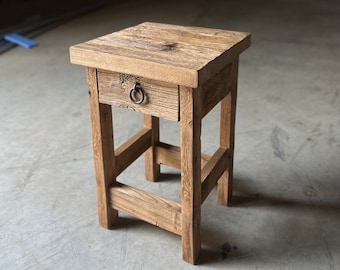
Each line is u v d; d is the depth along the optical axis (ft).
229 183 5.67
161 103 4.09
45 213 5.65
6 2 19.80
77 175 6.54
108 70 4.26
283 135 7.70
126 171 6.64
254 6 19.53
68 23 16.70
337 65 11.49
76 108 9.05
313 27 15.58
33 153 7.19
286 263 4.77
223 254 4.91
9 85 10.37
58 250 4.99
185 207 4.49
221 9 18.90
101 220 5.35
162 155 6.07
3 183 6.32
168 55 4.05
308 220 5.47
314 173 6.49
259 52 12.80
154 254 4.93
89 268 4.72
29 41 13.67
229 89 4.98
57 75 11.09
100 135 4.75
